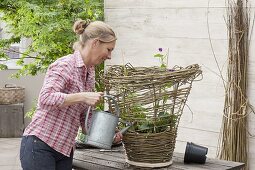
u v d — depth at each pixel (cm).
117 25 471
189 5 422
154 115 303
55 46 570
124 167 311
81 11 596
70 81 286
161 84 293
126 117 305
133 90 297
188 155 317
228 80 392
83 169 325
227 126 392
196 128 421
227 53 400
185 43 426
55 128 286
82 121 307
